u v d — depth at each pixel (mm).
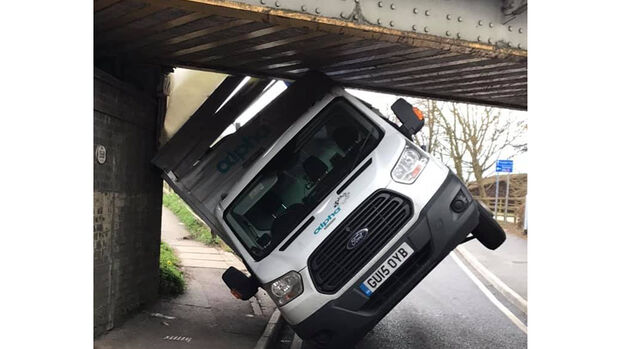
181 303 8586
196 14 5953
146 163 8070
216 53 7648
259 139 7543
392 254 6121
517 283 11469
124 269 7262
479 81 8930
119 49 7609
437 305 9781
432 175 6395
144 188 8008
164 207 21344
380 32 6125
